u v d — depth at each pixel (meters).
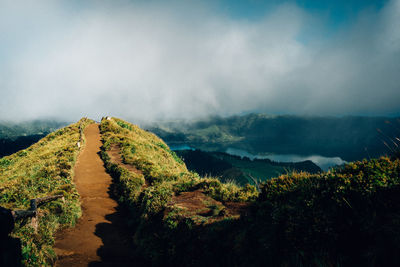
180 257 5.70
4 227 4.86
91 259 7.29
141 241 7.89
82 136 33.47
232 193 7.75
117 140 30.56
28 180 15.35
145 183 15.88
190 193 8.90
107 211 12.89
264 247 4.04
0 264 4.73
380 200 3.36
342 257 3.09
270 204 4.93
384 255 2.68
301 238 3.67
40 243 7.00
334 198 3.87
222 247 4.83
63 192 12.84
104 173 20.50
